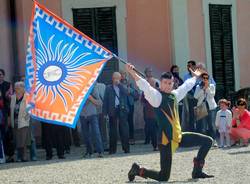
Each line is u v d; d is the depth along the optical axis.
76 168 14.62
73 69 10.34
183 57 22.27
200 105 18.58
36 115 10.11
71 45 10.38
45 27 10.31
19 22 21.64
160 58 22.36
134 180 12.26
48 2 21.95
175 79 20.19
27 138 17.11
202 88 18.58
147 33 22.38
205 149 11.93
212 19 23.20
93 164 15.25
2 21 21.52
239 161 14.48
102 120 18.61
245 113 18.14
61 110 10.22
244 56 24.33
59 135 17.14
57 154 17.27
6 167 15.73
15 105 17.11
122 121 17.61
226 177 12.09
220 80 23.38
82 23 22.09
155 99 11.36
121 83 17.92
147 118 18.22
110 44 22.23
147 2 22.38
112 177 12.82
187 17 22.41
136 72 11.33
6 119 17.42
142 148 18.94
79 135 20.81
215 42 23.30
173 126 11.44
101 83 20.06
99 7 22.14
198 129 18.70
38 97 10.14
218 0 23.47
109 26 22.22
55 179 13.01
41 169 14.83
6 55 21.48
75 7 22.05
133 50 22.30
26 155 17.25
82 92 10.32
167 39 22.34
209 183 11.44
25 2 21.59
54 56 10.29
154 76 22.36
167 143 11.45
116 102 17.58
